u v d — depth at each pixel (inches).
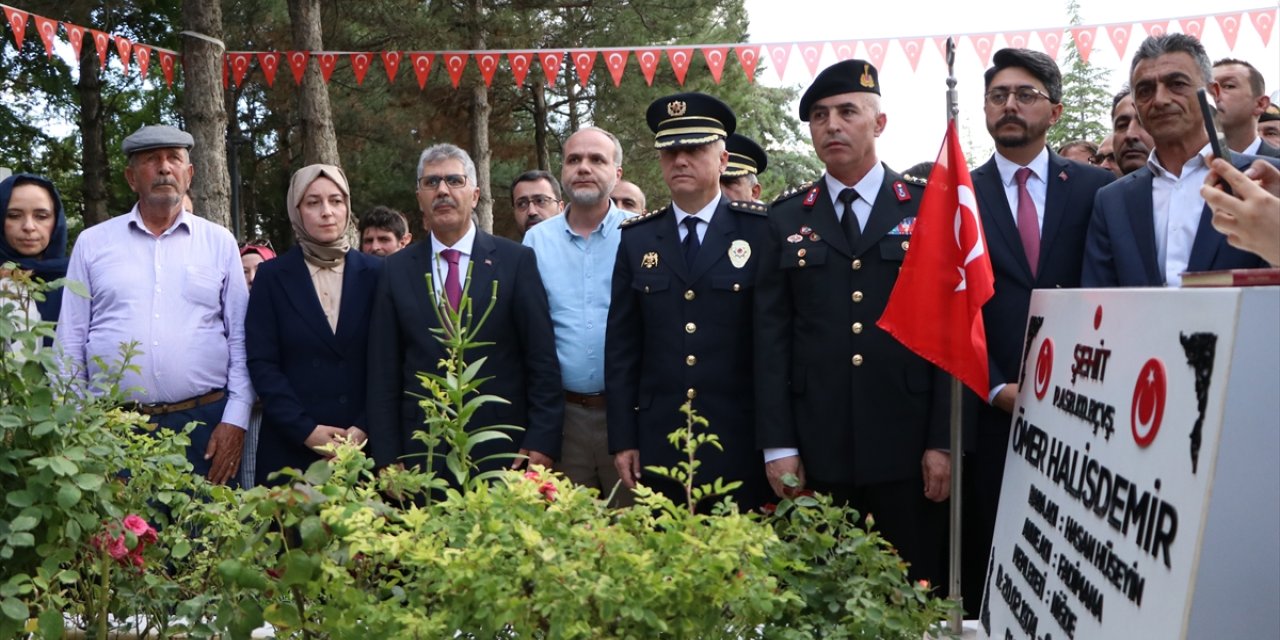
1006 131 145.6
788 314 145.6
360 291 168.2
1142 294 79.2
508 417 159.0
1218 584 64.1
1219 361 64.6
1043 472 101.3
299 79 403.5
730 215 155.1
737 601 84.7
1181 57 127.3
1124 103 183.2
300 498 86.0
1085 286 136.6
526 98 786.8
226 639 107.6
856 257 141.2
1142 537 73.3
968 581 149.9
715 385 149.6
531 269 163.6
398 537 83.0
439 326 158.2
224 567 86.8
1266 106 160.2
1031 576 100.2
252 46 775.7
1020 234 145.3
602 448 165.9
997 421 142.6
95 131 775.7
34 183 181.9
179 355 164.4
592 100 787.4
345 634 85.9
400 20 584.7
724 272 151.2
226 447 165.0
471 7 641.0
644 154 812.6
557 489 87.6
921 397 139.0
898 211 142.2
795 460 142.3
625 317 156.9
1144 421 75.8
